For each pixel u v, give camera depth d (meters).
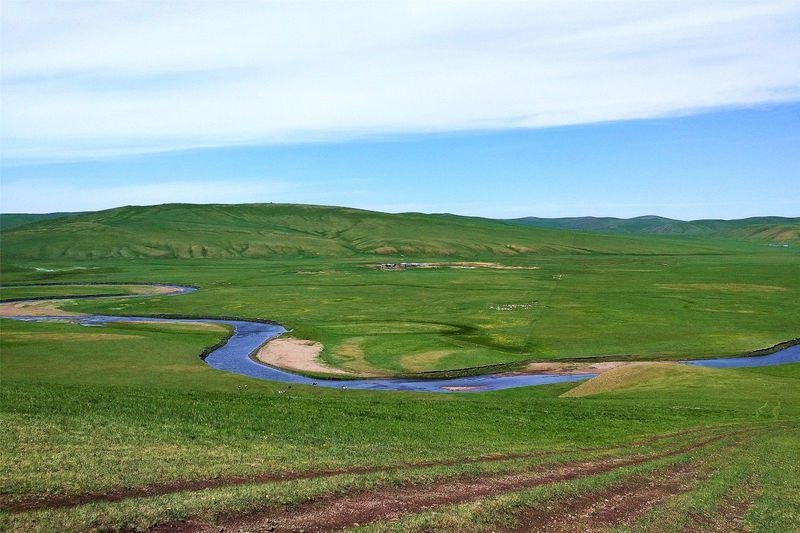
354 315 140.62
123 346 93.75
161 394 48.78
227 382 71.88
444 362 91.94
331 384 81.12
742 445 38.53
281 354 98.38
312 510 22.11
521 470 29.47
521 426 43.31
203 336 113.12
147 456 27.97
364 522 21.22
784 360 93.94
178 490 23.52
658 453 35.50
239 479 25.36
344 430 37.94
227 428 36.00
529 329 118.81
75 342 95.62
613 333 114.12
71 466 25.41
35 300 183.38
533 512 23.56
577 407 52.00
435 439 37.12
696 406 53.56
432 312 142.25
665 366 73.31
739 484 29.44
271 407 44.75
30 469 24.53
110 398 44.19
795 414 50.78
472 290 182.12
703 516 24.80
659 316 132.62
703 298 161.25
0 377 71.88
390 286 194.38
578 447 36.91
